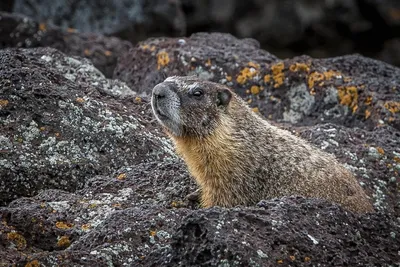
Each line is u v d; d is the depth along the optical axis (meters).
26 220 20.69
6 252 19.56
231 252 17.59
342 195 23.02
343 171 23.70
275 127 24.66
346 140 26.91
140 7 47.22
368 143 26.91
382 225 20.70
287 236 18.80
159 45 34.59
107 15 47.09
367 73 33.00
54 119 25.02
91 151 24.94
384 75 33.03
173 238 18.16
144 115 27.09
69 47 38.81
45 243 20.53
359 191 23.48
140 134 25.67
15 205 21.97
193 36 35.31
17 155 23.97
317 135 27.02
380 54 58.34
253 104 31.94
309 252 18.83
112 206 22.02
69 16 46.88
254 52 33.84
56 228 20.77
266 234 18.66
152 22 47.41
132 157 25.22
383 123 29.55
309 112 31.30
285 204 19.92
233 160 23.16
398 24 57.34
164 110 23.55
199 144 23.39
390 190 25.27
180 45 34.12
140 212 20.27
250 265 17.56
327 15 57.66
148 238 19.52
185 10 56.94
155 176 23.55
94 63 38.31
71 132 24.97
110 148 25.16
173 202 22.83
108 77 38.31
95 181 23.33
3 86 25.09
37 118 24.91
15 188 23.75
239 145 23.28
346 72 32.94
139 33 47.34
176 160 25.50
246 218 18.78
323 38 57.81
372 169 25.66
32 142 24.48
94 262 18.56
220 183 23.17
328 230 19.75
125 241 19.33
